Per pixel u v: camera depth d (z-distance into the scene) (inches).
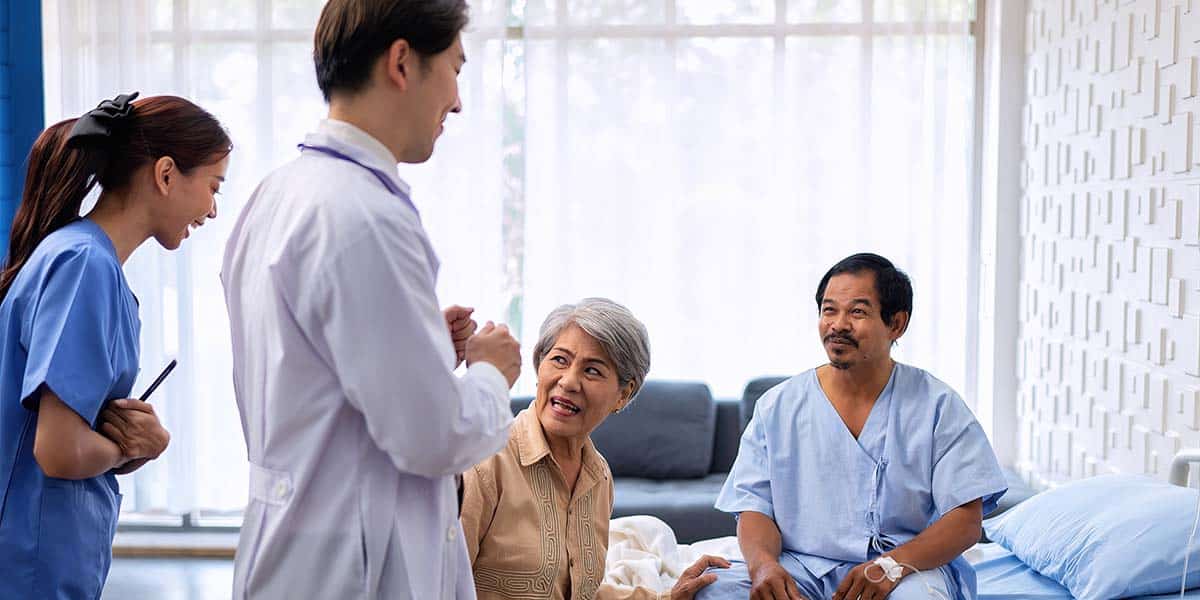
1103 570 97.9
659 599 95.5
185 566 192.5
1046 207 171.2
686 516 162.6
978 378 198.2
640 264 193.3
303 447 56.6
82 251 71.8
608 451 180.9
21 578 71.3
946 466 94.9
